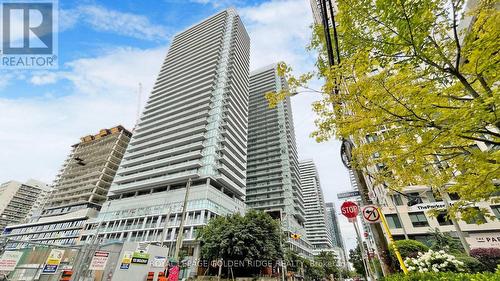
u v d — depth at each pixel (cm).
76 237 5719
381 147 465
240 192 5931
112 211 5534
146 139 6575
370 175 547
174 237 4147
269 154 8431
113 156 8456
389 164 485
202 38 8344
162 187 5625
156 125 6775
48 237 6431
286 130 9044
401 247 1728
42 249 934
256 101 10100
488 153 418
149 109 7200
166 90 7412
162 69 8331
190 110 6362
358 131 470
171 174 5484
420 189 2831
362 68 455
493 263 1298
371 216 505
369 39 474
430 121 395
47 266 821
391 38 439
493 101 325
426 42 430
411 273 432
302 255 6231
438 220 2666
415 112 403
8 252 715
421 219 2727
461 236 1531
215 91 6606
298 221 7900
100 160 8294
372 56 461
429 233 2447
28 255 901
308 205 12312
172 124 6431
